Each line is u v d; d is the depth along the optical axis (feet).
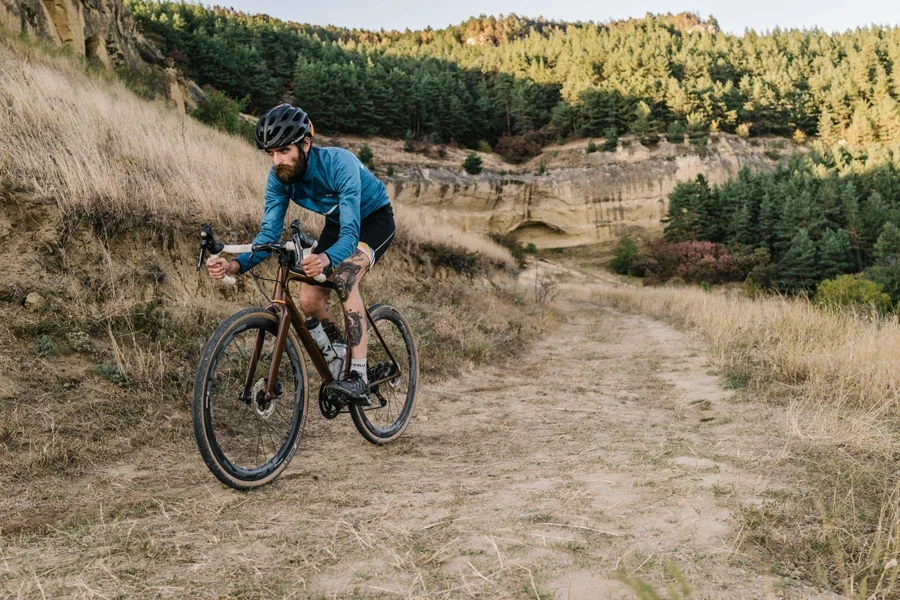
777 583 5.40
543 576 5.63
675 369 21.62
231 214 20.79
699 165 257.14
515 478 9.27
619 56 365.40
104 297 14.83
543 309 56.75
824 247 184.55
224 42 281.54
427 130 313.12
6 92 20.36
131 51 89.45
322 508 8.02
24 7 52.70
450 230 58.49
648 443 11.19
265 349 10.88
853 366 15.75
